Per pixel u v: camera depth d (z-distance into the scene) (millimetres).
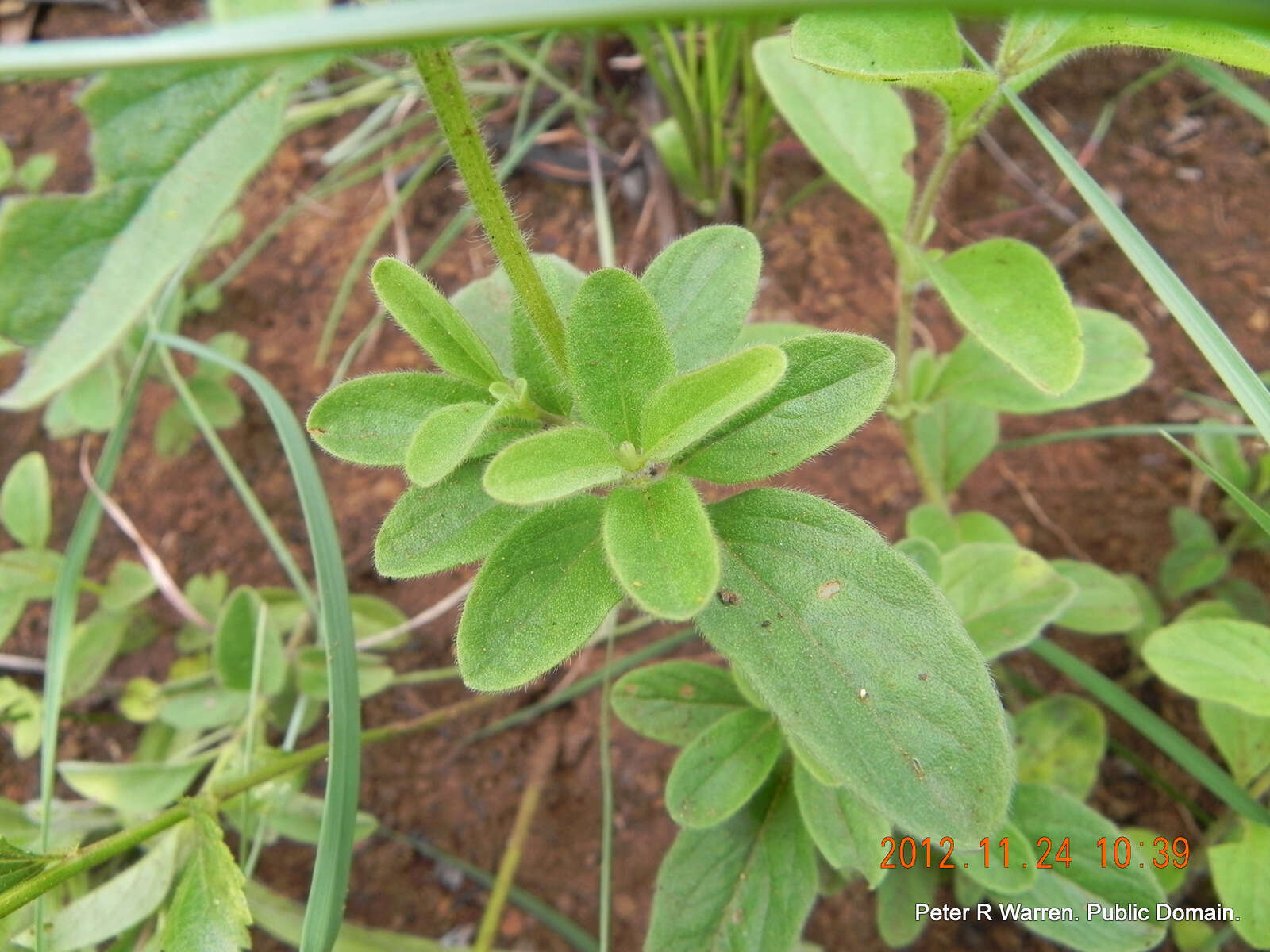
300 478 212
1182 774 273
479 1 95
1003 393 231
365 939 257
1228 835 248
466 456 144
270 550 324
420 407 161
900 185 212
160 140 104
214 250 349
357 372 339
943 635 138
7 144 369
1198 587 276
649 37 310
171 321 298
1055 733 243
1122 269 333
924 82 154
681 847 203
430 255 325
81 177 359
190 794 276
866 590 143
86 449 337
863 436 318
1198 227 334
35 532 279
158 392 345
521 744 295
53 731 212
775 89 221
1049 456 315
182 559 324
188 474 333
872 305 332
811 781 192
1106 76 360
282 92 106
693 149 331
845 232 344
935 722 135
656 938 197
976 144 354
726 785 193
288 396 338
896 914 228
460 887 281
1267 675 205
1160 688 283
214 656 263
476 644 141
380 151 374
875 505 311
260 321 350
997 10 86
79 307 101
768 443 150
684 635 262
